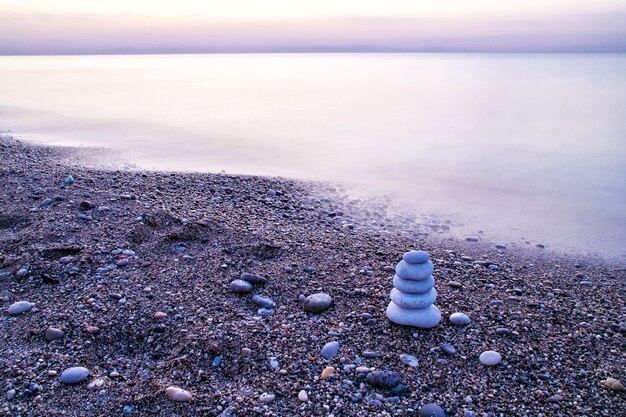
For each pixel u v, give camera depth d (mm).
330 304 1227
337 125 3875
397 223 1823
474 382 1000
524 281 1409
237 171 2449
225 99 5531
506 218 1888
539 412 934
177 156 2760
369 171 2514
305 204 1972
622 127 3707
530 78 8383
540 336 1139
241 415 913
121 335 1101
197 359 1035
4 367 1004
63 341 1078
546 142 3236
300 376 1004
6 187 1871
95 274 1311
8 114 4309
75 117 4180
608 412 935
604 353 1088
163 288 1265
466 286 1356
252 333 1110
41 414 906
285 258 1451
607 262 1544
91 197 1780
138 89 6727
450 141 3279
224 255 1438
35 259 1350
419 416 920
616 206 2002
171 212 1698
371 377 988
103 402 932
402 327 1152
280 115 4383
